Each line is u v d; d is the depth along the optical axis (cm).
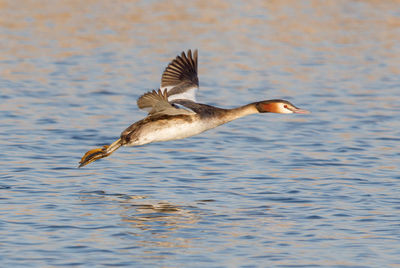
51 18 3959
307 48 3356
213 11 4303
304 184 1441
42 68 2808
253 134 1900
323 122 2050
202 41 3444
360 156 1673
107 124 1981
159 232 1167
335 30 3825
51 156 1638
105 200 1333
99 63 2944
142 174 1514
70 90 2442
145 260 1050
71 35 3528
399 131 1942
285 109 1247
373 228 1191
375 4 4666
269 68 2903
